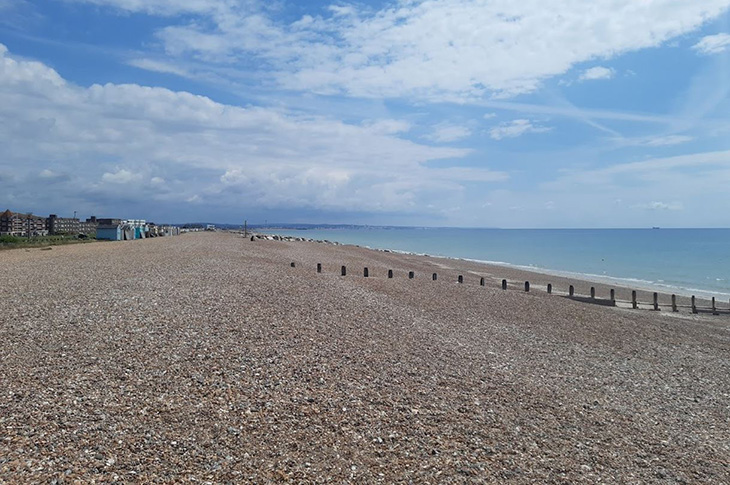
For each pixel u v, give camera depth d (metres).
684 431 9.98
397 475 7.12
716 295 37.56
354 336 14.55
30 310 14.73
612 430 9.63
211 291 19.45
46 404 8.05
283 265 33.22
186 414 8.28
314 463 7.21
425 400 10.09
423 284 29.75
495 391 11.11
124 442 7.16
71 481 6.05
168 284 20.73
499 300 25.53
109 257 34.16
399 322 17.34
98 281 21.23
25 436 6.98
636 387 12.77
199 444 7.38
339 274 31.19
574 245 122.25
